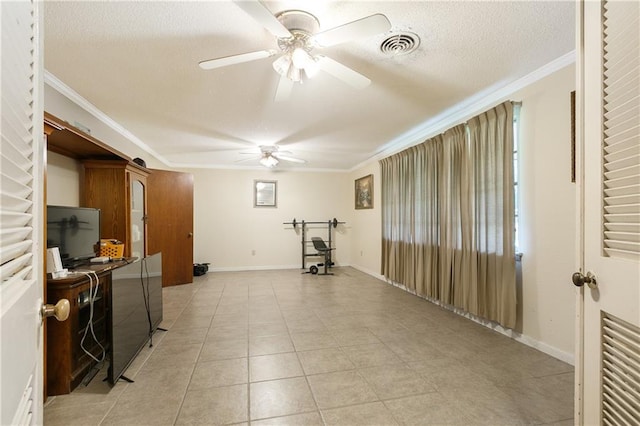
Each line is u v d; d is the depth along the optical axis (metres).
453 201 3.19
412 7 1.53
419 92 2.61
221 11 1.55
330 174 6.52
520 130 2.47
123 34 1.74
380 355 2.28
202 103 2.81
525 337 2.47
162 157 5.19
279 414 1.60
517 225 2.53
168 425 1.52
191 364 2.14
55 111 2.35
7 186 0.50
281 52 1.77
